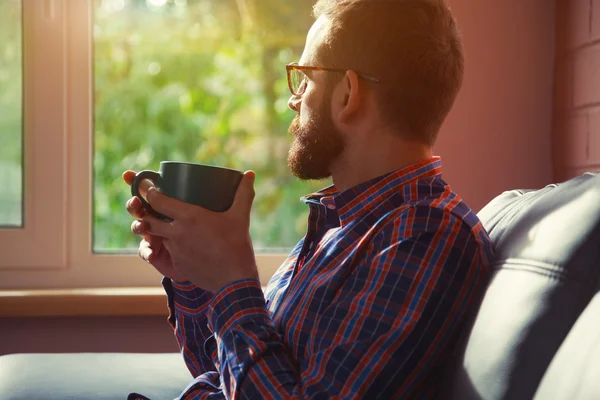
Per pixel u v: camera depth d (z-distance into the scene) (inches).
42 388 48.3
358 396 32.8
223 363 35.9
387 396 33.5
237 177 37.6
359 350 33.4
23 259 74.0
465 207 38.7
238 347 35.3
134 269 75.9
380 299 34.4
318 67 41.3
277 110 77.9
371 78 39.7
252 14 76.9
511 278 33.0
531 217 36.3
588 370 24.3
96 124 75.9
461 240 35.9
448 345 35.7
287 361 34.9
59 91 74.0
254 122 77.8
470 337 33.0
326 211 43.6
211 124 77.4
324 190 45.9
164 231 37.4
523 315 30.4
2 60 73.7
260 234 78.2
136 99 76.4
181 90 76.9
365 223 39.0
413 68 39.4
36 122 73.8
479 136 72.1
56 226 74.6
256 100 77.8
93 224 76.0
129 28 75.7
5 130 74.2
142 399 44.6
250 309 36.4
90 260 75.4
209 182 37.0
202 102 77.2
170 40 76.4
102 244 76.5
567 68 67.4
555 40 71.1
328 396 32.6
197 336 47.6
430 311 34.4
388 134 40.3
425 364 34.6
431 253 35.2
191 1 76.4
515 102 72.2
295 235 78.6
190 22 76.5
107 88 75.9
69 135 74.6
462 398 31.5
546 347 29.3
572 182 36.9
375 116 40.2
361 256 37.1
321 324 35.2
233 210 37.4
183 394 42.6
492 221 42.6
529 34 71.9
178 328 47.9
